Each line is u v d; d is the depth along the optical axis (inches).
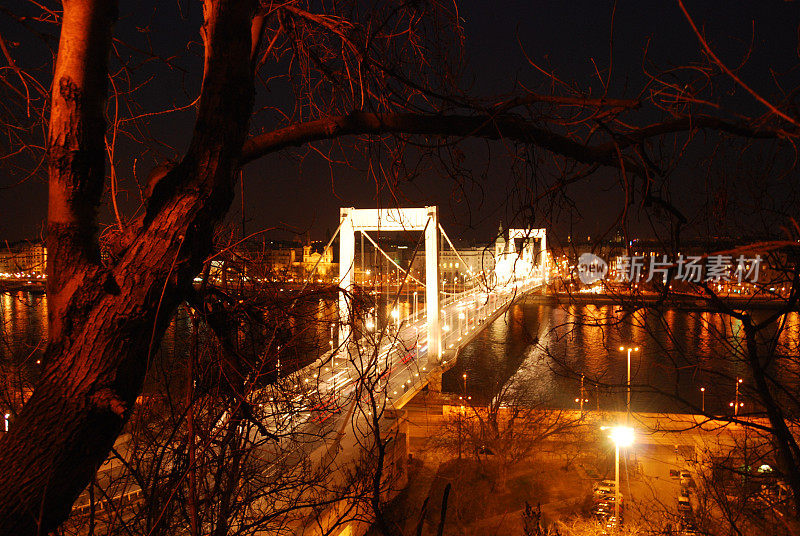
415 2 98.1
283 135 79.4
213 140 71.4
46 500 61.5
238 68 72.6
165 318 69.4
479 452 1067.9
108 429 65.3
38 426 62.6
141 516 107.5
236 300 100.0
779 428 113.1
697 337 139.3
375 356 103.5
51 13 78.7
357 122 79.9
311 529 286.5
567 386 1621.6
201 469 108.7
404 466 912.9
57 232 66.9
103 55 68.9
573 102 79.6
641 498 834.2
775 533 224.8
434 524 787.4
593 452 1041.5
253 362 113.5
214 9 72.2
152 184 71.5
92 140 67.7
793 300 106.3
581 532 737.6
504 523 827.4
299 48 107.7
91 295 65.6
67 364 64.5
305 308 114.0
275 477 157.4
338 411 135.2
